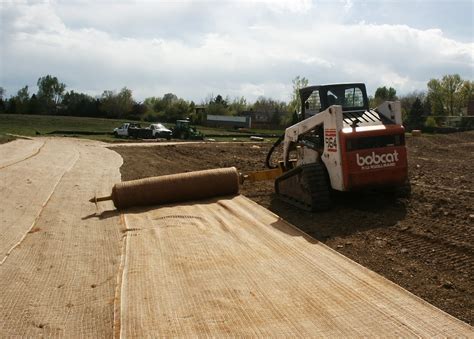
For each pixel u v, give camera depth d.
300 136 9.50
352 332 4.15
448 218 7.68
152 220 8.40
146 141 35.94
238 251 6.45
